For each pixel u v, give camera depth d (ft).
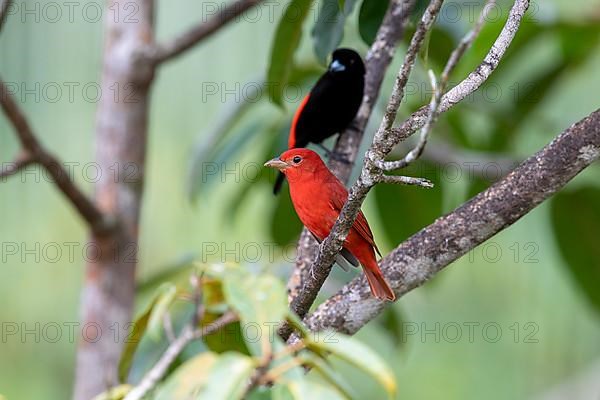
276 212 36.52
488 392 41.34
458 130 39.40
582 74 42.09
